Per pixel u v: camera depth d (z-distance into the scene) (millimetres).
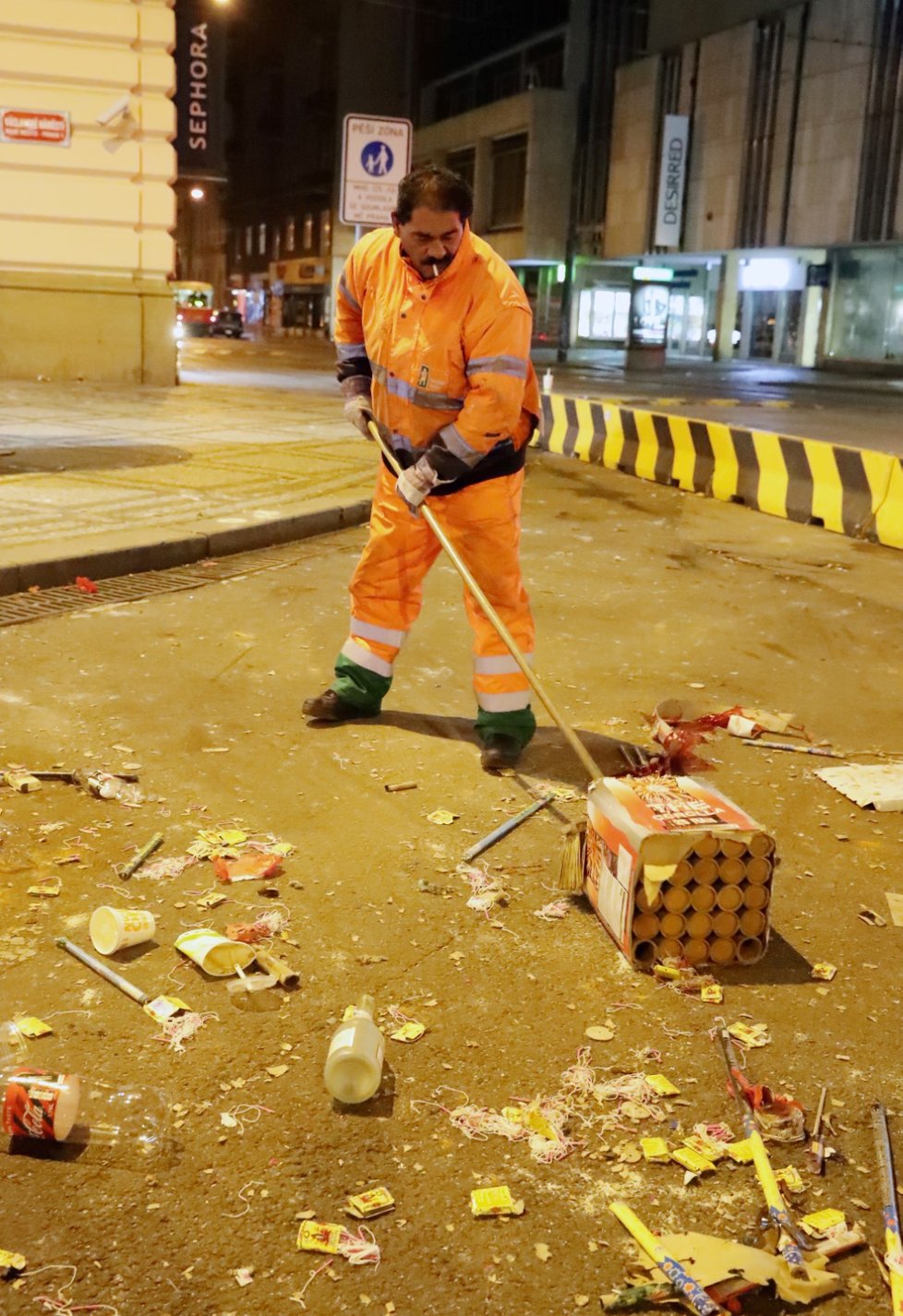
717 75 40000
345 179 12539
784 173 37438
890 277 35906
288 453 11633
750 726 4914
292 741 4641
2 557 6617
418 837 3875
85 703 4926
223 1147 2445
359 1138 2490
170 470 10289
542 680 5535
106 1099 2559
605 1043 2848
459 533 4336
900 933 3432
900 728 5141
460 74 57938
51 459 10586
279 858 3662
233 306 86062
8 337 18234
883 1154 2504
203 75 22328
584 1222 2293
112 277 18609
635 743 4797
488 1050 2799
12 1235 2199
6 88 17031
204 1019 2865
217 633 5988
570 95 47875
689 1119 2600
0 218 17750
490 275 3988
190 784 4203
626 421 12531
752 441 10664
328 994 2996
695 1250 2189
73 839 3750
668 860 3086
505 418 3994
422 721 4930
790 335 41031
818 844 3977
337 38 63656
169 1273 2131
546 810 4117
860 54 33969
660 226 42531
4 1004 2893
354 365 4637
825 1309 2121
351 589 4789
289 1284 2117
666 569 7992
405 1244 2219
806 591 7500
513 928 3340
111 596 6598
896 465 9109
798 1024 2967
